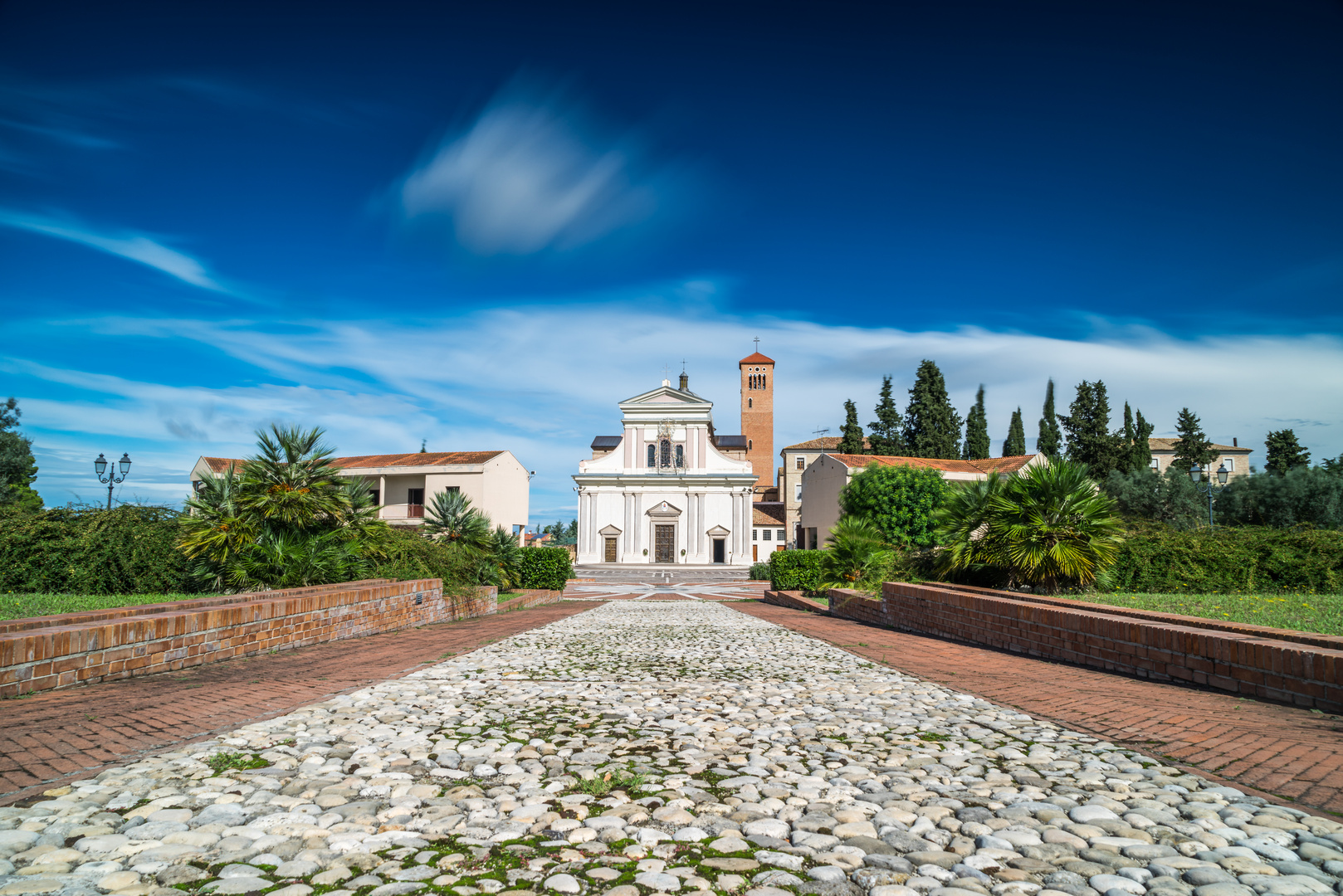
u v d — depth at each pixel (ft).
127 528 41.06
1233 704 18.88
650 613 64.13
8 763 13.05
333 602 34.83
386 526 51.42
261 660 26.99
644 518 186.50
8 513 41.09
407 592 44.32
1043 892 8.62
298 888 8.54
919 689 22.99
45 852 9.29
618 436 228.22
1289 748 14.33
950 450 187.21
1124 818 10.94
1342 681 17.02
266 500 40.78
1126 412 179.73
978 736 16.53
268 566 40.45
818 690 22.76
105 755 13.79
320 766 13.56
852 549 72.33
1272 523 120.16
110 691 19.60
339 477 44.73
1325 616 27.61
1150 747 15.15
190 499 40.60
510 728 16.96
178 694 19.53
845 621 54.29
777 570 86.89
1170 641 22.66
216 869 8.99
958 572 45.85
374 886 8.66
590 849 9.94
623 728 17.33
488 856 9.63
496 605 64.44
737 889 8.75
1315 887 8.46
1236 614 28.12
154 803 11.20
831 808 11.71
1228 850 9.62
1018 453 205.05
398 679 24.07
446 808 11.43
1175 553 43.29
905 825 10.94
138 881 8.58
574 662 29.17
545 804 11.75
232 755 13.91
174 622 23.71
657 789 12.56
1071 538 38.70
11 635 18.28
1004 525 40.09
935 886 8.79
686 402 190.29
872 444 200.03
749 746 15.70
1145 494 138.51
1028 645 31.07
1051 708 19.65
